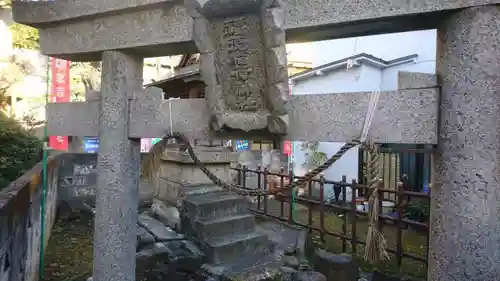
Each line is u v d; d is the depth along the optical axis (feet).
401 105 8.07
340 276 16.21
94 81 37.19
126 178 11.46
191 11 9.06
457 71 7.41
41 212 17.99
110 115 11.28
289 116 9.20
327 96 8.79
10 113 29.53
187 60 45.03
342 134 8.63
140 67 11.95
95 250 11.62
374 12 7.88
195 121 10.28
